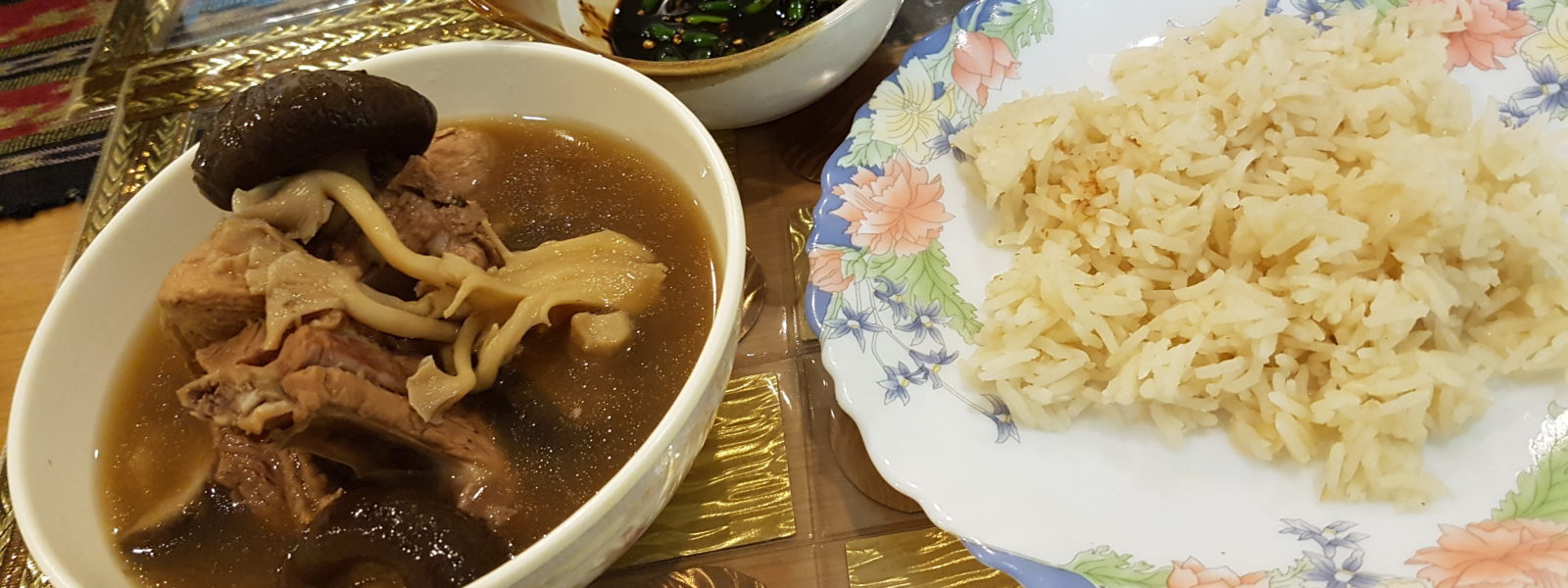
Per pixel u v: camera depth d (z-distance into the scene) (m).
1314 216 0.23
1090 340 0.23
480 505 0.20
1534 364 0.21
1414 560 0.19
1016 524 0.21
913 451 0.22
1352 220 0.22
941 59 0.29
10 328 0.29
